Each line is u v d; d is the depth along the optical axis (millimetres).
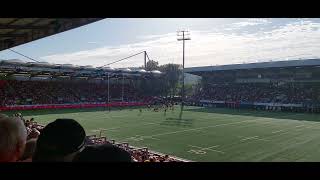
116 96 94938
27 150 2777
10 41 21922
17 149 2604
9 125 2588
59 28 16375
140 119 57594
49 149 1921
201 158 28469
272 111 76312
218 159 28000
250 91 90625
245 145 34281
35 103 75375
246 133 42344
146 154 22484
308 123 53438
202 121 55125
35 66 71438
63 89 87438
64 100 81500
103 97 91125
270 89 88375
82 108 79438
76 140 1975
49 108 75688
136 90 103375
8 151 2518
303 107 74750
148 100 95188
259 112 73375
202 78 106062
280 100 80062
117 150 1836
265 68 85562
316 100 76062
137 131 43875
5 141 2496
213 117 61625
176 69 110250
